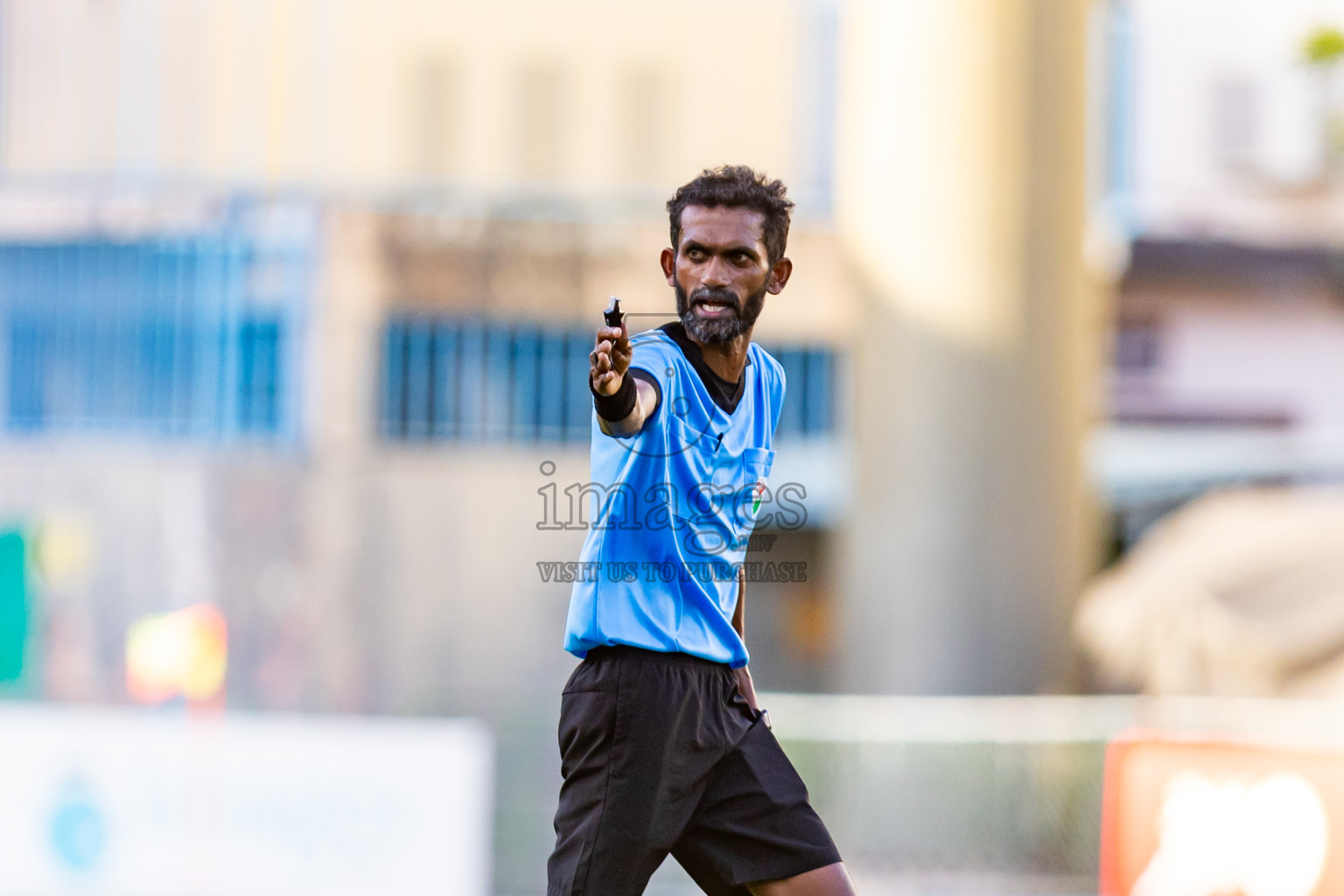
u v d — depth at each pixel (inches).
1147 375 2145.7
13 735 1203.9
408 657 1975.9
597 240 2005.4
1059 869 1072.8
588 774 356.8
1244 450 2122.3
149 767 1196.5
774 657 1990.7
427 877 1181.1
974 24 1659.7
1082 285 1688.0
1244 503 2031.3
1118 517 2134.6
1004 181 1653.5
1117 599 1822.1
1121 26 2114.9
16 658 1895.9
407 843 1185.4
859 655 1680.6
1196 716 1165.1
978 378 1646.2
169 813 1192.8
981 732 1088.8
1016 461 1637.6
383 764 1192.2
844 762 1096.2
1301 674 1689.2
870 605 1675.7
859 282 1722.4
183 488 1967.3
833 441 1995.6
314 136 1991.9
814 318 1993.1
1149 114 2116.1
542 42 2015.3
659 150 2016.5
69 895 1191.6
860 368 1721.2
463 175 2005.4
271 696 1962.4
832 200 2015.3
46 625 1929.1
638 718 352.5
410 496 1987.0
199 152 1987.0
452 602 1982.0
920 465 1649.9
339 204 1984.5
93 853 1192.8
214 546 1969.7
